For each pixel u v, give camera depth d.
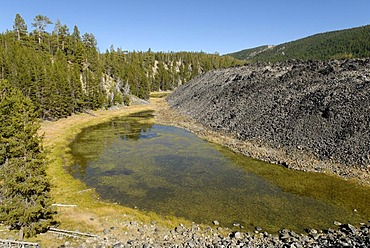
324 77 60.91
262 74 77.75
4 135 21.09
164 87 178.12
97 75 109.44
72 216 26.91
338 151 41.66
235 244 22.86
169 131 66.00
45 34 128.50
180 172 40.09
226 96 76.06
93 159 45.53
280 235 24.81
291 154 44.91
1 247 20.31
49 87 74.44
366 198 31.89
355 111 45.84
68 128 68.38
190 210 29.48
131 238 23.62
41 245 21.55
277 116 55.41
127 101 109.88
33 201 21.91
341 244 21.86
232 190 34.38
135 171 40.38
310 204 30.80
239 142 53.44
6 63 74.56
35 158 22.17
